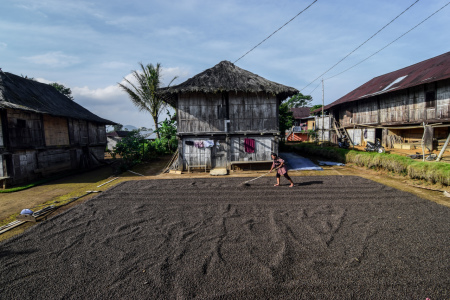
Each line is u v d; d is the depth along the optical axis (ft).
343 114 81.82
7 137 38.09
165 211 23.94
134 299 11.74
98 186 36.68
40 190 35.68
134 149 54.75
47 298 11.98
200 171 45.52
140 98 85.40
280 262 14.39
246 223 20.49
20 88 46.37
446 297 11.27
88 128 63.87
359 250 15.62
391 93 59.36
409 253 15.16
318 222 20.31
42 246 17.26
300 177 37.86
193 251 16.08
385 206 23.82
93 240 18.02
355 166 45.96
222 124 45.16
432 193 28.19
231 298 11.59
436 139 52.06
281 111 81.82
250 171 44.60
